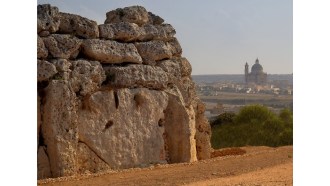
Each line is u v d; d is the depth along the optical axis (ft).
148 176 47.39
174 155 59.47
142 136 56.34
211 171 49.52
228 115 118.32
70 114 49.88
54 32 53.26
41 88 50.24
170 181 44.55
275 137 103.96
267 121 108.78
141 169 51.47
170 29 64.03
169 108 59.77
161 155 58.18
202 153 65.57
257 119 111.65
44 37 51.57
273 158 58.18
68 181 45.57
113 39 57.31
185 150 59.21
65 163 49.19
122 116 54.85
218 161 56.65
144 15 61.82
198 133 65.67
